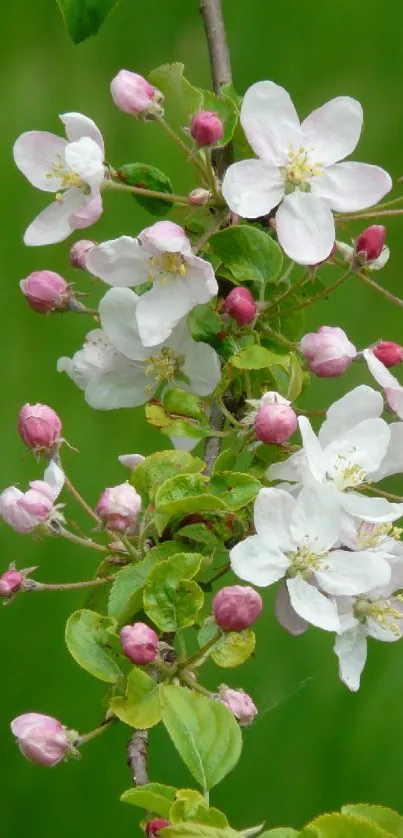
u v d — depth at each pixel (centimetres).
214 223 76
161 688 68
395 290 112
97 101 120
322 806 101
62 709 104
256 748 102
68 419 109
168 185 77
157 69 76
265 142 74
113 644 71
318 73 121
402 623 74
